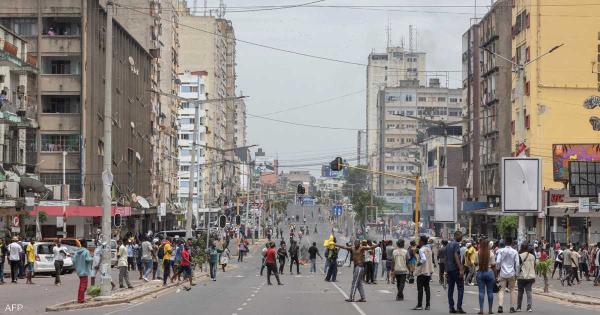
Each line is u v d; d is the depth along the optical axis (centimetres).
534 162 4656
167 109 13788
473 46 11788
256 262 8762
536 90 8688
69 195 8256
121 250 4000
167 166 13712
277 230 17138
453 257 2792
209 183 17000
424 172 15888
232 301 3403
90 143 8619
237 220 11162
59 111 8494
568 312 2902
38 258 5156
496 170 10106
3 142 6706
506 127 10081
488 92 10594
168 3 13988
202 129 17550
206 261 6431
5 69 6825
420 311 2912
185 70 18212
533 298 3741
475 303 3338
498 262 2858
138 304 3212
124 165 10044
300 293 3969
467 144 12031
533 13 8731
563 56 8700
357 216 18775
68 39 8456
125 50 10269
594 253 5009
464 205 10644
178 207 13725
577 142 8656
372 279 4919
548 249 5816
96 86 8819
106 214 3266
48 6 8438
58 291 3888
